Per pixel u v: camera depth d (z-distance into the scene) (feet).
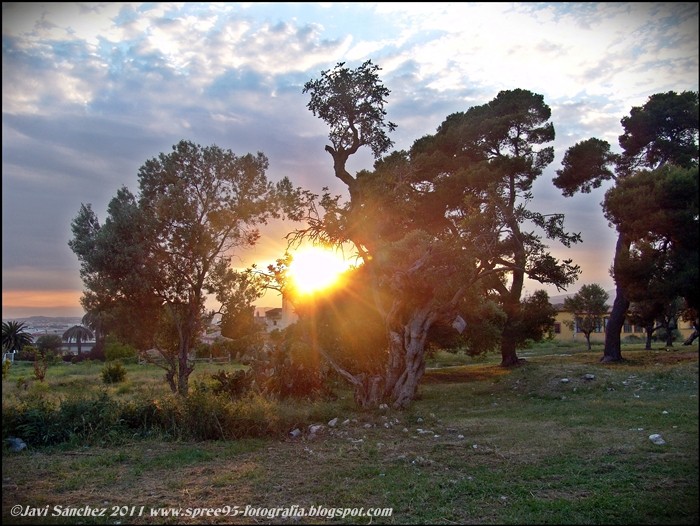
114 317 65.82
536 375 64.49
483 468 27.22
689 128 73.00
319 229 53.78
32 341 131.64
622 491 22.94
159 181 65.92
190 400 38.78
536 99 95.50
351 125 54.75
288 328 62.90
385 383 52.01
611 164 89.45
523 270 60.18
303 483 25.17
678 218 34.86
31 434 34.55
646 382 56.44
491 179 79.15
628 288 46.47
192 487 24.89
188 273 65.46
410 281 51.24
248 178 67.00
